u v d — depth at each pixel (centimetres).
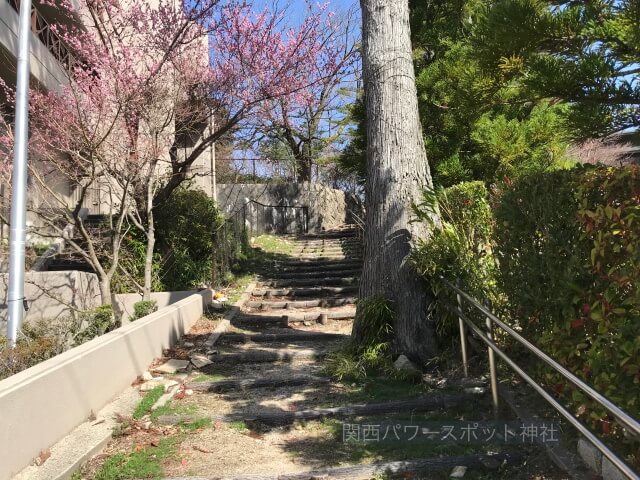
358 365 528
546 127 866
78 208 748
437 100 929
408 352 527
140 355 559
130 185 848
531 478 326
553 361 278
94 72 911
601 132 328
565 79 324
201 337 716
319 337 726
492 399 429
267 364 606
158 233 1012
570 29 330
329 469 351
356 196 2095
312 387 516
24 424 337
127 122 806
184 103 945
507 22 329
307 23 1035
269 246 1514
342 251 1422
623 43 318
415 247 539
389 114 569
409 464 353
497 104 381
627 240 262
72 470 346
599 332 282
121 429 416
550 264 340
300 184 1998
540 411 380
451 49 927
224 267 1130
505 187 416
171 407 472
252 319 839
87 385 430
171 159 994
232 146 1961
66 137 760
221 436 413
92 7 932
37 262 980
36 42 1128
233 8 914
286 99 1031
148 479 345
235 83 959
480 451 367
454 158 931
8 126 809
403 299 535
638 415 255
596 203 293
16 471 326
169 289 983
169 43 920
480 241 546
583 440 318
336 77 1108
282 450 390
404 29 587
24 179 601
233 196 1916
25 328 556
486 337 401
